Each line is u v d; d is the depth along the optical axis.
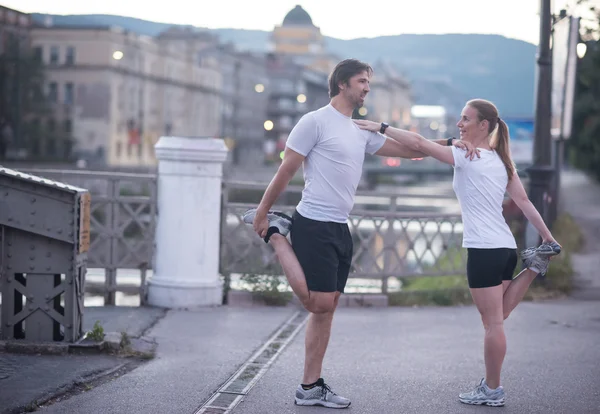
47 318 6.20
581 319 8.65
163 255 8.63
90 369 5.73
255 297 8.94
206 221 8.64
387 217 9.46
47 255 6.15
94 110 81.62
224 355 6.51
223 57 117.00
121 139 85.06
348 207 5.05
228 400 5.20
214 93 112.38
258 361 6.34
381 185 106.31
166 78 96.12
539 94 11.12
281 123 137.12
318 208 4.98
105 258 8.75
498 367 5.22
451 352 6.86
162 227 8.63
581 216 24.95
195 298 8.60
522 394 5.53
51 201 6.06
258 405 5.10
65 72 81.81
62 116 81.75
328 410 5.04
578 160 47.59
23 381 5.27
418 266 9.69
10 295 6.17
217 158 8.65
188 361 6.26
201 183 8.59
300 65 141.00
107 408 4.88
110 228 8.73
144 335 7.12
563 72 13.98
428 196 9.52
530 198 11.07
